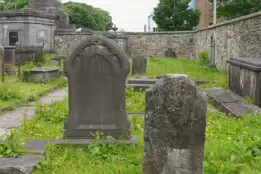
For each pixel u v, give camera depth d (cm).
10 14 2734
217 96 1030
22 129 675
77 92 591
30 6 3072
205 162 462
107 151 524
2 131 687
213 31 2258
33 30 2770
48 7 3052
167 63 2377
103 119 594
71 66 586
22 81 1368
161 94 383
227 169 452
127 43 3148
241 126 699
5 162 455
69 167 463
